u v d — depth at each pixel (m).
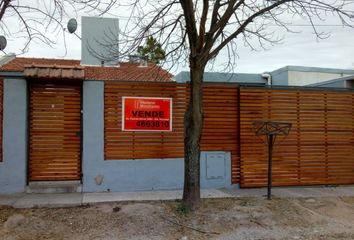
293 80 16.89
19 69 14.80
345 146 10.41
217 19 7.79
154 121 9.26
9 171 8.55
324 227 7.16
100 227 6.74
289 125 8.70
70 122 9.03
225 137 9.69
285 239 6.55
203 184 9.55
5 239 6.21
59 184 8.79
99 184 8.93
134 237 6.44
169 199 8.21
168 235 6.57
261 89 9.87
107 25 13.65
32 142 8.86
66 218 7.06
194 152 7.57
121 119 9.09
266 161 9.83
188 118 7.67
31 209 7.43
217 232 6.73
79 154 9.05
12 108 8.61
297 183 10.02
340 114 10.39
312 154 10.15
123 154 9.08
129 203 7.85
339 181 10.32
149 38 8.64
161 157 9.27
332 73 17.52
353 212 8.05
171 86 9.37
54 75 8.39
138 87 9.21
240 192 9.22
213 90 9.65
